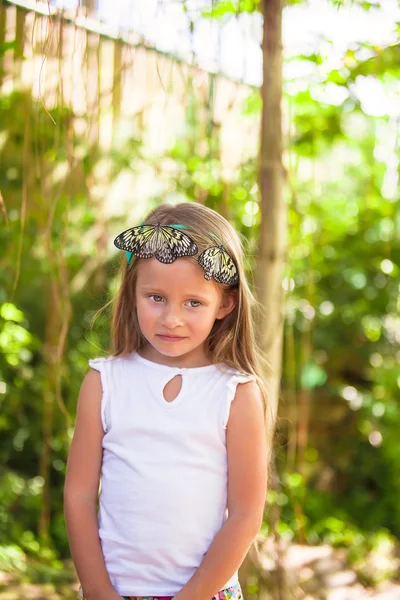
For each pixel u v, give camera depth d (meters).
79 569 1.59
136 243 1.62
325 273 4.67
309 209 3.54
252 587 2.39
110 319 1.99
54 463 4.13
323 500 4.57
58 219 3.42
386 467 4.75
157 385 1.64
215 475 1.59
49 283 3.84
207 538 1.57
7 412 4.12
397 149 2.88
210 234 1.69
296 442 4.38
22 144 3.14
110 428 1.64
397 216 4.36
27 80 2.89
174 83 3.01
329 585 3.49
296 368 4.67
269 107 2.40
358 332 4.91
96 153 2.82
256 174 2.55
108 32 2.54
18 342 3.77
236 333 1.73
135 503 1.57
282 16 2.38
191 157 3.21
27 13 2.70
